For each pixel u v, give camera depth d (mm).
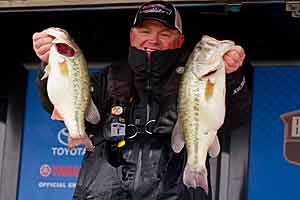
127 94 3611
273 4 4949
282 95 5148
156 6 3602
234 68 3285
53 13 5441
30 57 5559
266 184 5027
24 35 5590
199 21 5418
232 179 5066
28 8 4891
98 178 3557
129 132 3566
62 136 5391
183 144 3393
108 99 3617
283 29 5219
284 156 5047
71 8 4840
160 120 3559
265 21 5254
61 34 3363
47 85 3371
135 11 5277
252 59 5242
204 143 3301
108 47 5551
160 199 3490
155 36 3584
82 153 5328
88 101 3410
